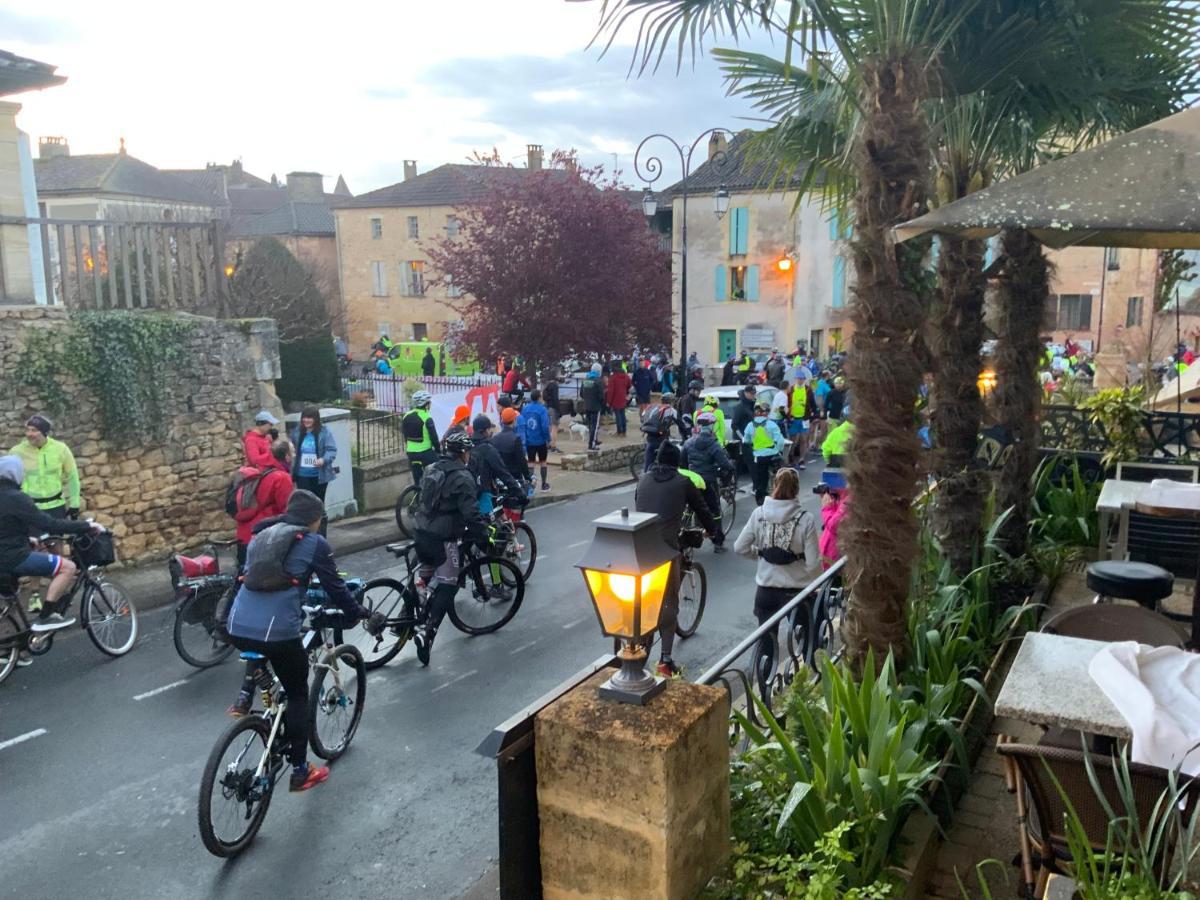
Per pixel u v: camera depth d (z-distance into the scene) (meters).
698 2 4.61
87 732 6.75
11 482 7.74
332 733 6.28
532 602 9.76
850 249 4.28
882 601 4.41
